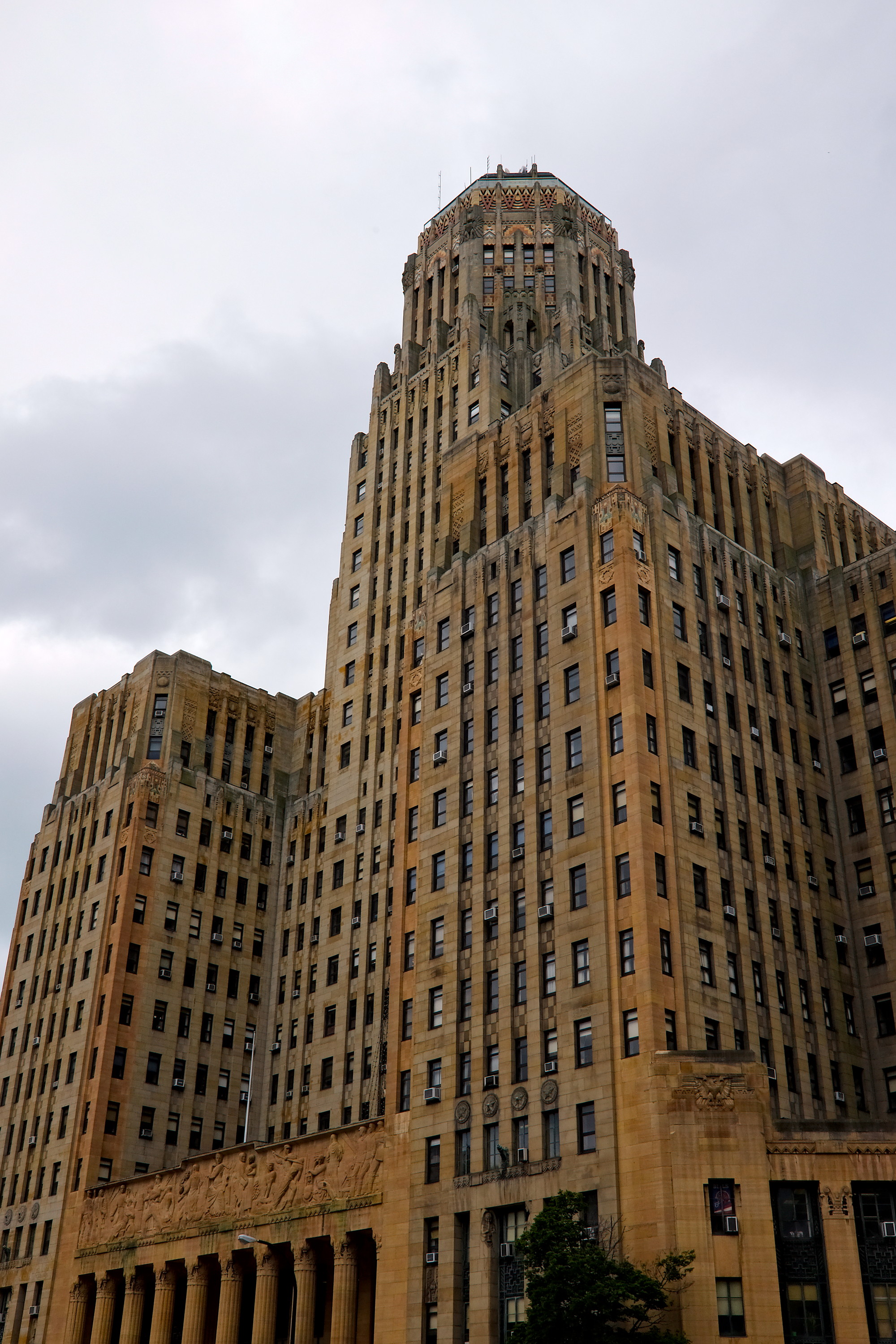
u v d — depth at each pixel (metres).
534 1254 60.22
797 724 88.44
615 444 87.44
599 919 71.75
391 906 102.94
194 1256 89.88
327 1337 83.88
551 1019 72.31
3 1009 120.19
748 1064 64.31
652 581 81.06
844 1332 58.78
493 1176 71.19
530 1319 58.69
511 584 86.94
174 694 123.44
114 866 114.94
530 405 93.81
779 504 98.81
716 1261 60.34
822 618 93.44
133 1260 94.88
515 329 114.62
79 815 123.19
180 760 120.56
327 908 110.31
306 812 119.00
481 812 81.94
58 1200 103.06
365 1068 98.75
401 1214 76.06
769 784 83.25
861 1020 81.88
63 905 119.38
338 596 121.50
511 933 76.69
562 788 77.25
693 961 71.44
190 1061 108.94
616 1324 60.66
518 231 124.50
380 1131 80.25
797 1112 74.00
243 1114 110.06
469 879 81.25
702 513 91.19
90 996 109.88
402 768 90.56
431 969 81.19
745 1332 58.72
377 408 123.62
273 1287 83.88
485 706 85.06
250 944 116.38
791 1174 62.06
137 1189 97.50
